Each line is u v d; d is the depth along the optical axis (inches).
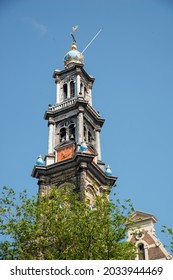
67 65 3213.6
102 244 1357.0
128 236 1807.3
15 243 1373.0
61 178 2464.3
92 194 2415.1
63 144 2659.9
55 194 1552.7
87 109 2819.9
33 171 2524.6
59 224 1401.3
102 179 2549.2
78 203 1496.1
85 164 2412.6
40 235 1406.3
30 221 1430.9
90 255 1338.6
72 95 2979.8
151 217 1820.9
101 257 1337.4
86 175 2416.3
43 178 2491.4
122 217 1413.6
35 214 1444.4
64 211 1469.0
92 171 2474.2
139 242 1777.8
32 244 1396.4
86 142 2669.8
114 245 1359.5
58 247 1366.9
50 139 2726.4
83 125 2733.8
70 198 1552.7
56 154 2632.9
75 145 2600.9
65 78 3090.6
